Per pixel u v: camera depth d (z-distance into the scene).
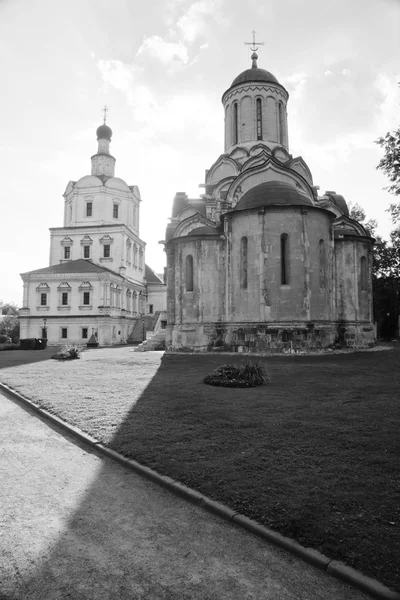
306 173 33.44
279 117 35.41
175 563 4.19
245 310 23.91
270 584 3.83
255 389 12.55
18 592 3.79
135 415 9.68
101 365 21.00
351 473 5.98
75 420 9.52
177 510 5.32
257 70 35.28
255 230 23.69
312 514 4.79
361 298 27.62
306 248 23.16
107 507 5.44
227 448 7.17
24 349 40.72
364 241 28.00
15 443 8.31
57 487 6.10
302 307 22.91
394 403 10.34
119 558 4.29
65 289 50.38
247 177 28.73
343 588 3.75
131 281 58.97
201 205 33.34
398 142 20.58
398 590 3.55
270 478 5.84
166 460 6.71
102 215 58.03
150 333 39.31
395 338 44.69
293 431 8.02
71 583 3.90
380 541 4.22
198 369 17.58
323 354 21.86
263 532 4.57
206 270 25.59
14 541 4.64
